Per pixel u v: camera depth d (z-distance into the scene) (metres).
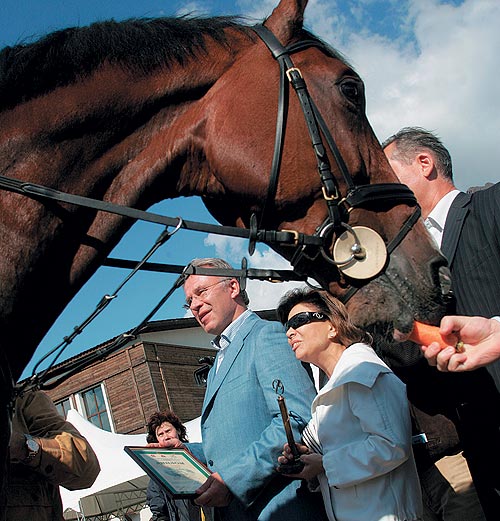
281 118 1.90
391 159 2.92
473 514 2.91
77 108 1.85
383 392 2.30
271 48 1.98
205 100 1.99
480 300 2.44
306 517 2.43
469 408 2.50
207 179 2.01
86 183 1.85
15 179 1.72
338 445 2.32
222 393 2.67
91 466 2.90
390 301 1.82
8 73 1.83
